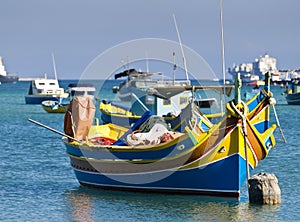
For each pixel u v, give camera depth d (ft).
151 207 90.33
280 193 92.99
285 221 82.89
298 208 89.40
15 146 163.73
